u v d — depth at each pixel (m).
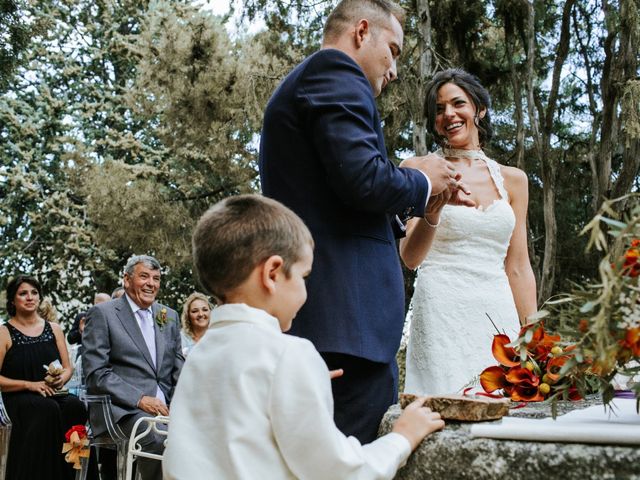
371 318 2.15
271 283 1.81
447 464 1.58
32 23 10.53
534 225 14.00
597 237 1.51
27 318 6.84
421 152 11.80
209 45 14.12
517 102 12.44
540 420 1.73
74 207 20.78
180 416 1.70
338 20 2.43
